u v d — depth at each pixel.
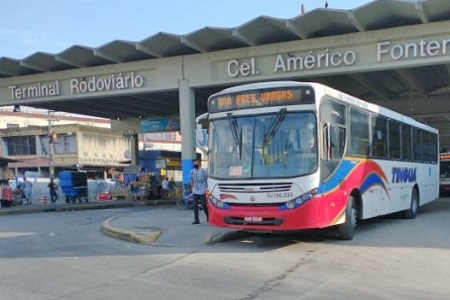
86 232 13.99
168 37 19.42
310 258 9.18
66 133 53.06
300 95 9.86
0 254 10.24
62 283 7.54
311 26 17.78
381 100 28.58
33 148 54.88
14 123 60.19
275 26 17.88
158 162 38.53
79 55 21.52
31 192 32.59
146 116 34.88
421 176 17.48
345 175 10.91
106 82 22.55
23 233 13.92
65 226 15.84
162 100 27.69
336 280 7.51
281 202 9.52
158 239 11.45
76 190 31.34
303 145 9.70
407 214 15.84
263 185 9.66
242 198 9.83
